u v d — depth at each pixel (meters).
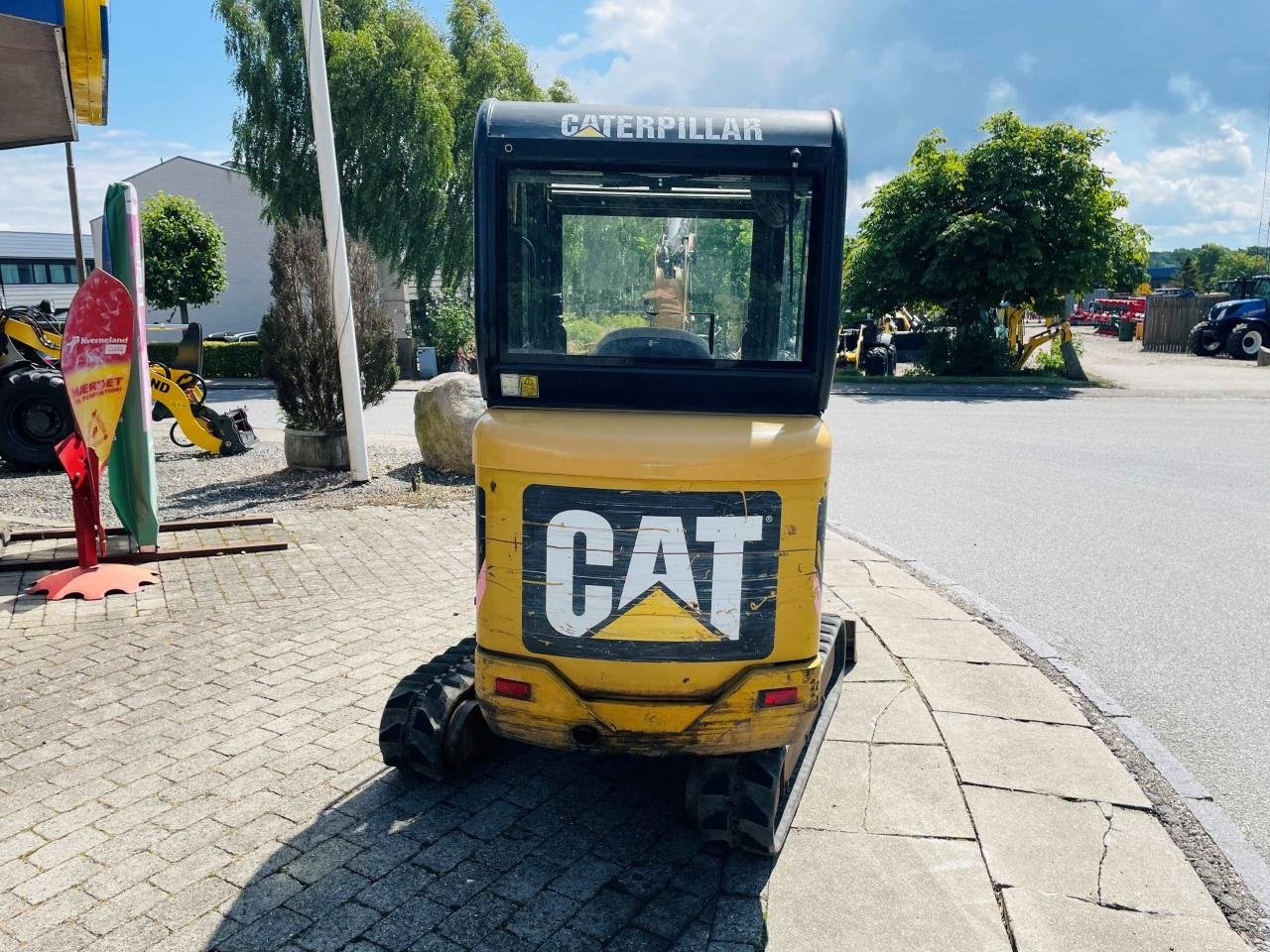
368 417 17.62
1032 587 6.93
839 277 3.31
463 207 30.14
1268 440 13.91
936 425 15.95
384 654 5.41
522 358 3.43
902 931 3.09
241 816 3.72
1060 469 11.73
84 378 6.32
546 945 3.01
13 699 4.80
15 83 8.01
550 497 3.23
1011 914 3.16
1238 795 4.02
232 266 37.72
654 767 4.22
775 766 3.40
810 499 3.25
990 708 4.75
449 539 8.11
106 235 6.82
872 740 4.41
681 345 3.44
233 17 25.25
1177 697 5.01
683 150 3.27
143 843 3.54
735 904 3.22
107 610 6.20
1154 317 36.50
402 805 3.82
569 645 3.29
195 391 12.76
